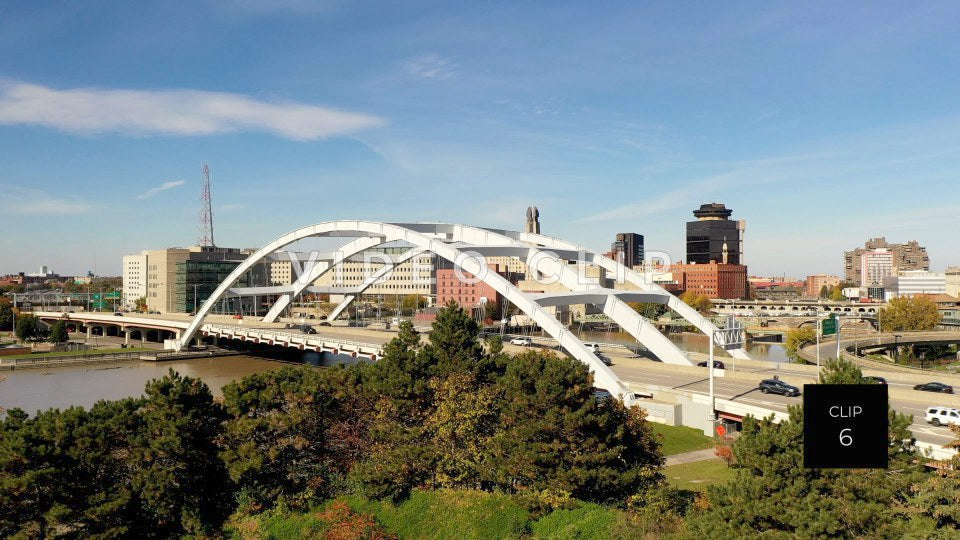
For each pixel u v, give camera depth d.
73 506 36.94
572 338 75.94
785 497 28.42
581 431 40.44
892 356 156.75
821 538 26.78
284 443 44.22
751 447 30.81
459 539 39.91
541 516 40.25
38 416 39.69
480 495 42.41
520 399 42.94
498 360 55.12
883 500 26.75
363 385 49.91
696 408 63.16
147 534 39.47
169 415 41.00
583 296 85.81
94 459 37.75
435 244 92.81
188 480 40.75
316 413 46.34
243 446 41.94
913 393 60.81
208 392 43.94
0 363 131.12
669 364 83.12
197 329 154.62
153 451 39.25
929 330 171.38
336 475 46.28
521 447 41.34
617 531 36.56
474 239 101.19
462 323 54.38
